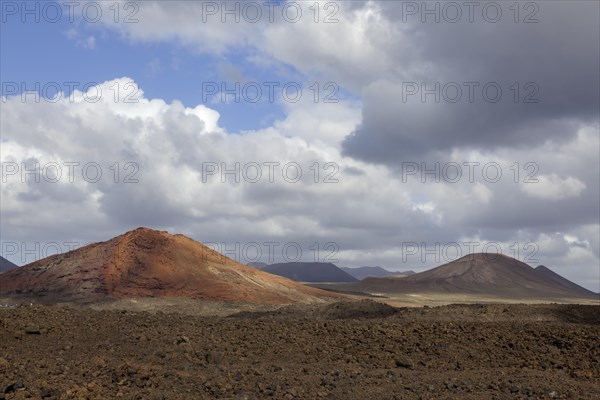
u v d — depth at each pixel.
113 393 13.62
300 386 15.51
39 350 19.39
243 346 20.97
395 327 24.31
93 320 23.56
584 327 24.39
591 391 16.42
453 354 21.16
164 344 20.53
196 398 13.99
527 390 15.99
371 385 16.22
